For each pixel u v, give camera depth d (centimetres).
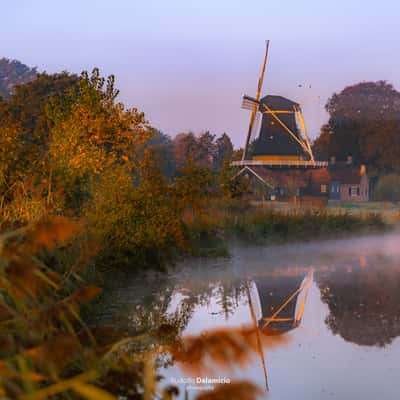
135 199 2259
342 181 13225
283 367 1102
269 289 1992
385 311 1647
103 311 1565
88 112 3344
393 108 14988
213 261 2667
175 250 2514
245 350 244
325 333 1393
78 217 2050
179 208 2850
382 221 4600
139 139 3556
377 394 979
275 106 9800
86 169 2369
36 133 3334
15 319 306
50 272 302
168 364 872
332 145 15025
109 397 215
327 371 1094
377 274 2367
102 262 2052
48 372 280
